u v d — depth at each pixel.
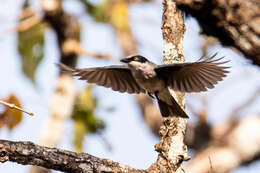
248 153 14.30
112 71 9.28
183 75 8.56
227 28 4.24
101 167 6.74
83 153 6.79
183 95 8.68
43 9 12.84
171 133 7.56
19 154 6.44
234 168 14.08
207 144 14.57
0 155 6.39
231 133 14.77
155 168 7.32
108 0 13.55
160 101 8.88
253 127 14.74
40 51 13.27
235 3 4.15
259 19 4.14
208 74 8.23
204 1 4.16
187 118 7.69
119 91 9.30
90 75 9.12
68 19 13.31
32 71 13.20
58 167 6.60
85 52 13.59
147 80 8.82
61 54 13.70
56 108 13.11
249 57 4.29
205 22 4.32
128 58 9.19
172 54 7.98
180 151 7.43
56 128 12.88
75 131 12.41
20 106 7.86
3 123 7.80
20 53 13.23
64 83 13.34
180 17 8.09
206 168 13.98
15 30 12.62
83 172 6.65
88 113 12.39
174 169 7.36
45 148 6.60
